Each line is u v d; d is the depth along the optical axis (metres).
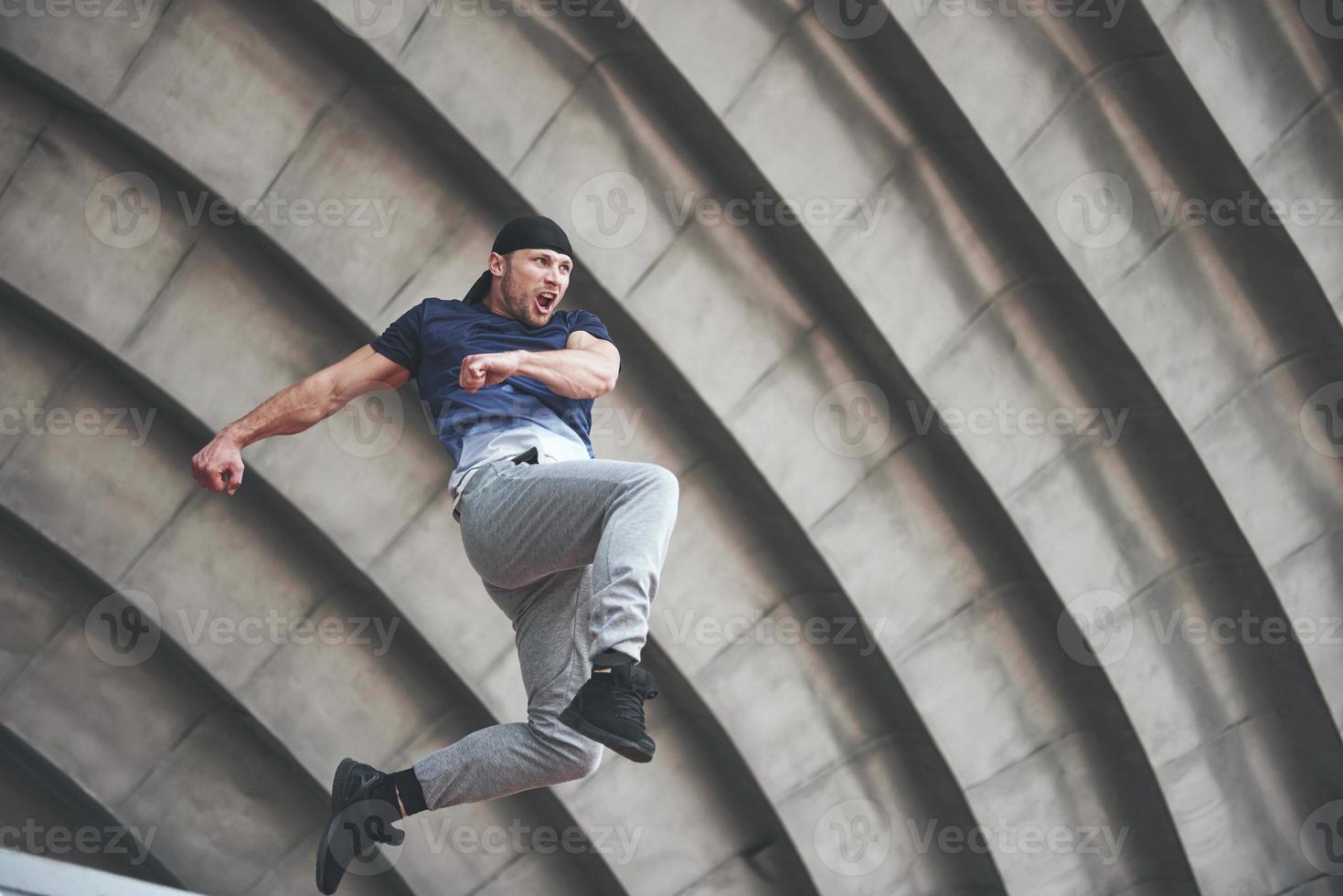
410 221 13.35
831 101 12.99
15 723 14.51
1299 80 12.95
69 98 12.52
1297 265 13.40
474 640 14.24
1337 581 14.78
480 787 6.77
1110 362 13.98
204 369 13.47
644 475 6.29
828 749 15.34
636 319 13.26
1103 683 15.16
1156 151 13.21
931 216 13.49
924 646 14.83
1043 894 15.41
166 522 14.17
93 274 13.09
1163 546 14.95
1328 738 15.41
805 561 14.68
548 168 12.85
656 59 12.39
